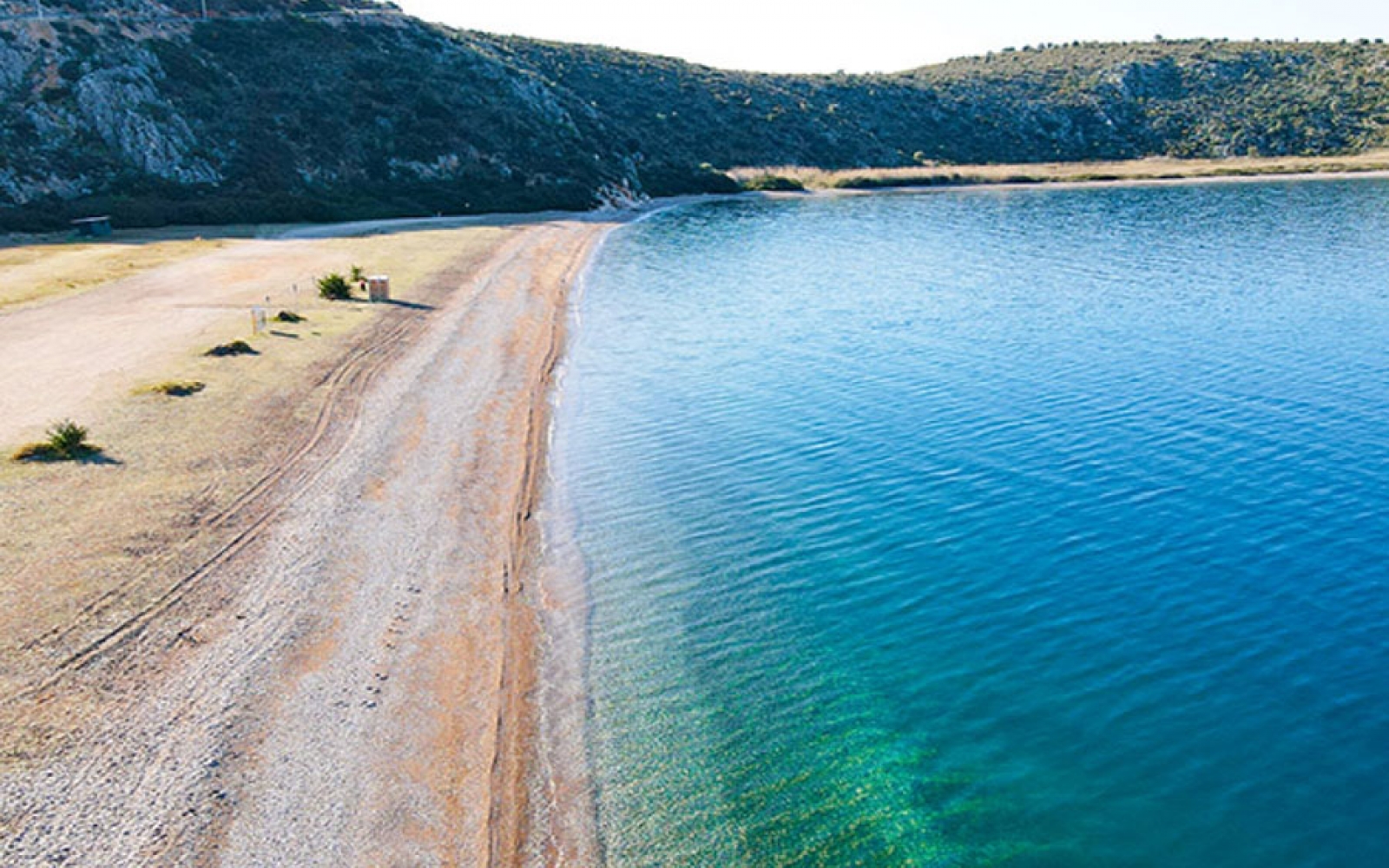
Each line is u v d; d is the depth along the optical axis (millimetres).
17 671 15719
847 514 25766
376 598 19500
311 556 20594
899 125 165375
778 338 46438
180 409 28844
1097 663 18625
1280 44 197625
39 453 24625
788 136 150625
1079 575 22250
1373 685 17719
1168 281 60031
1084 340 44938
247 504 22797
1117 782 15195
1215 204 105625
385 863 12766
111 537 20562
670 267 68125
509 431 30984
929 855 13547
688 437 31922
